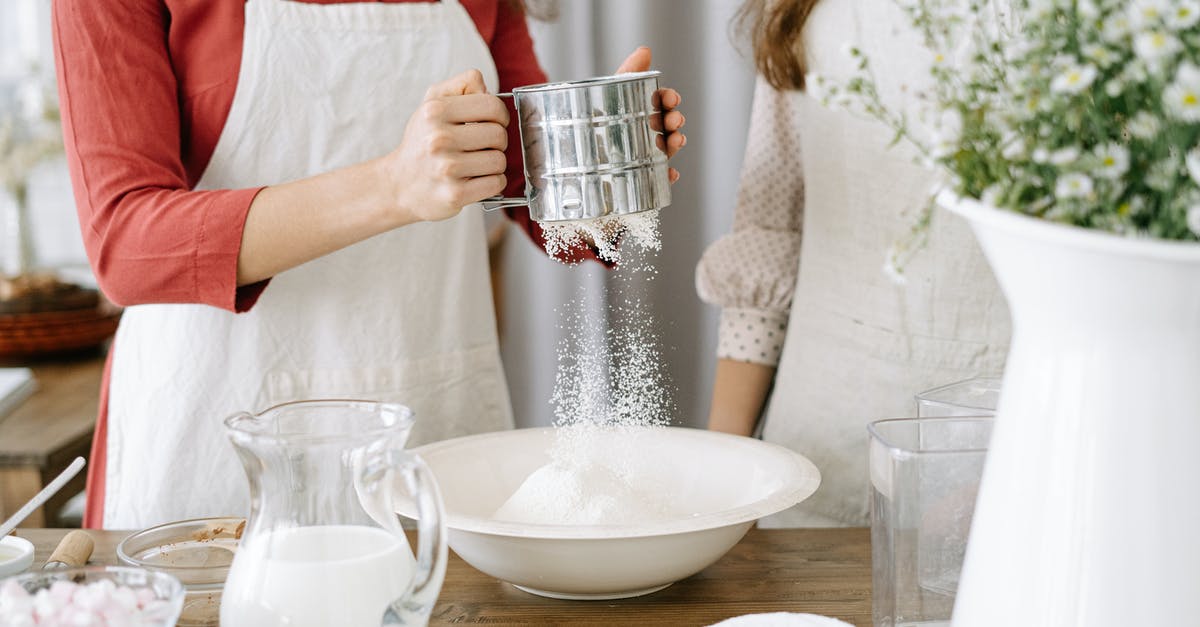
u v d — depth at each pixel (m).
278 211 1.25
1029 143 0.66
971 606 0.71
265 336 1.48
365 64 1.46
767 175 1.61
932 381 1.43
